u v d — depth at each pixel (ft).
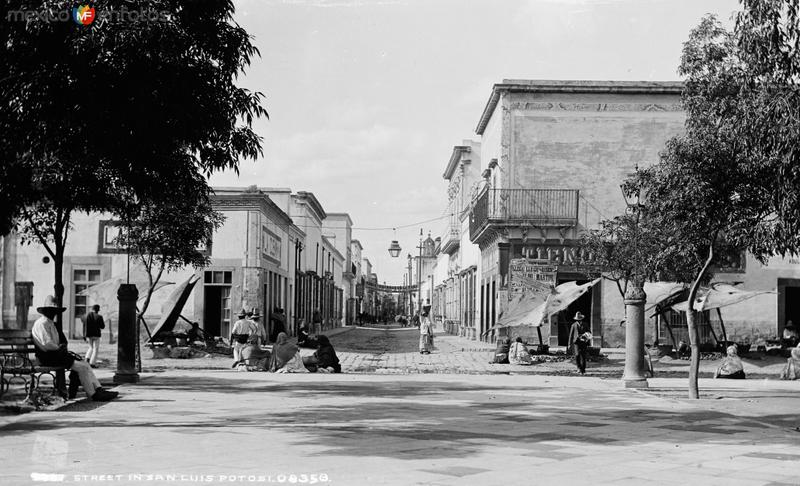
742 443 31.83
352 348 127.34
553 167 120.06
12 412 38.81
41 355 43.19
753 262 118.21
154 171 41.06
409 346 136.98
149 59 32.30
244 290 124.16
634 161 119.65
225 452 27.50
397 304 596.70
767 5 35.53
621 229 85.71
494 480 23.47
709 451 29.68
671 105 119.85
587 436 33.14
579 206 119.34
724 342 98.94
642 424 37.42
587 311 122.72
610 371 79.46
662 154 53.62
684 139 51.31
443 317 250.16
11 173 39.17
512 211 119.03
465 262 183.21
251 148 38.34
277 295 150.41
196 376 64.95
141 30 31.19
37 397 41.39
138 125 35.06
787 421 40.45
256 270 124.47
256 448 28.43
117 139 35.83
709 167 48.01
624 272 86.22
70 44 31.81
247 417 37.73
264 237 131.64
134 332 57.06
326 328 243.40
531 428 35.22
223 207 124.67
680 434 34.24
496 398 48.83
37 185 43.52
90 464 25.09
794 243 41.57
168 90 34.17
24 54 32.94
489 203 120.67
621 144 119.96
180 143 39.04
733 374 70.79
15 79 33.27
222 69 35.83
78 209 58.03
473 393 52.03
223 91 36.01
